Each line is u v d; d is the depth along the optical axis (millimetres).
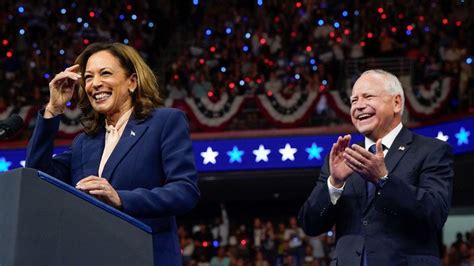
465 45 20391
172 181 4074
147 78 4367
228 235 20203
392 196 4418
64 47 22125
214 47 21625
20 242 2941
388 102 4836
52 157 4281
